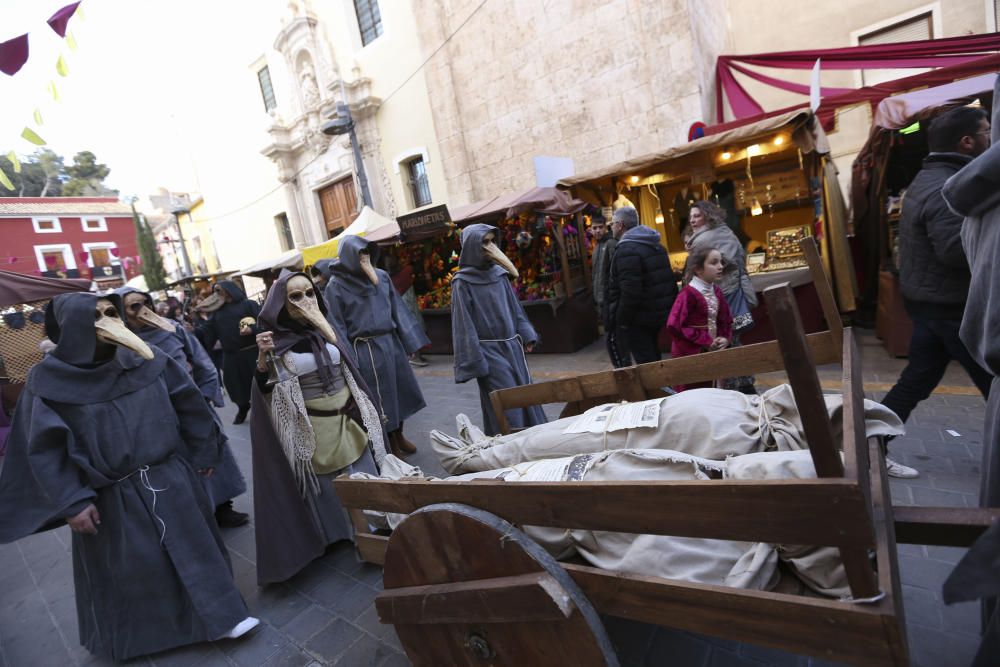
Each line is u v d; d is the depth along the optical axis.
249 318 5.99
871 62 7.21
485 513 1.51
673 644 2.00
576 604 1.33
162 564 2.33
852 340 1.79
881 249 5.34
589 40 9.01
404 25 11.70
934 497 2.68
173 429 2.39
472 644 1.58
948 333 2.48
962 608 1.97
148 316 3.57
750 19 9.51
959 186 1.21
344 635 2.41
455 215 8.30
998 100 1.17
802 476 1.41
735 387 3.32
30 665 2.58
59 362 2.14
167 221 29.25
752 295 4.03
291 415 2.69
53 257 26.92
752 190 7.26
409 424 5.30
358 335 4.07
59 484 2.08
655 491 1.20
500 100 10.38
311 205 15.75
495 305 3.84
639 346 4.07
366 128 13.11
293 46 13.94
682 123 8.31
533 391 2.73
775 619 1.11
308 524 2.84
